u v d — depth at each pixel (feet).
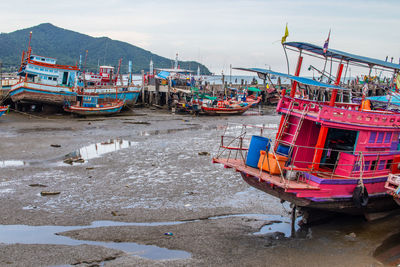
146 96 190.90
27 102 138.92
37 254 33.22
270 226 42.37
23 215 42.91
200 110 159.63
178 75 223.30
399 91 61.72
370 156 42.80
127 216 43.86
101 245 35.65
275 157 38.09
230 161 44.70
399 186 40.04
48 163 67.77
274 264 33.14
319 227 42.45
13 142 85.92
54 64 140.97
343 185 40.09
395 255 35.55
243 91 238.48
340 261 33.99
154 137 100.73
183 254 34.42
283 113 43.98
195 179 60.44
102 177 59.77
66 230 39.14
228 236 38.99
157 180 59.26
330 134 44.09
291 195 38.73
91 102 150.51
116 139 95.76
